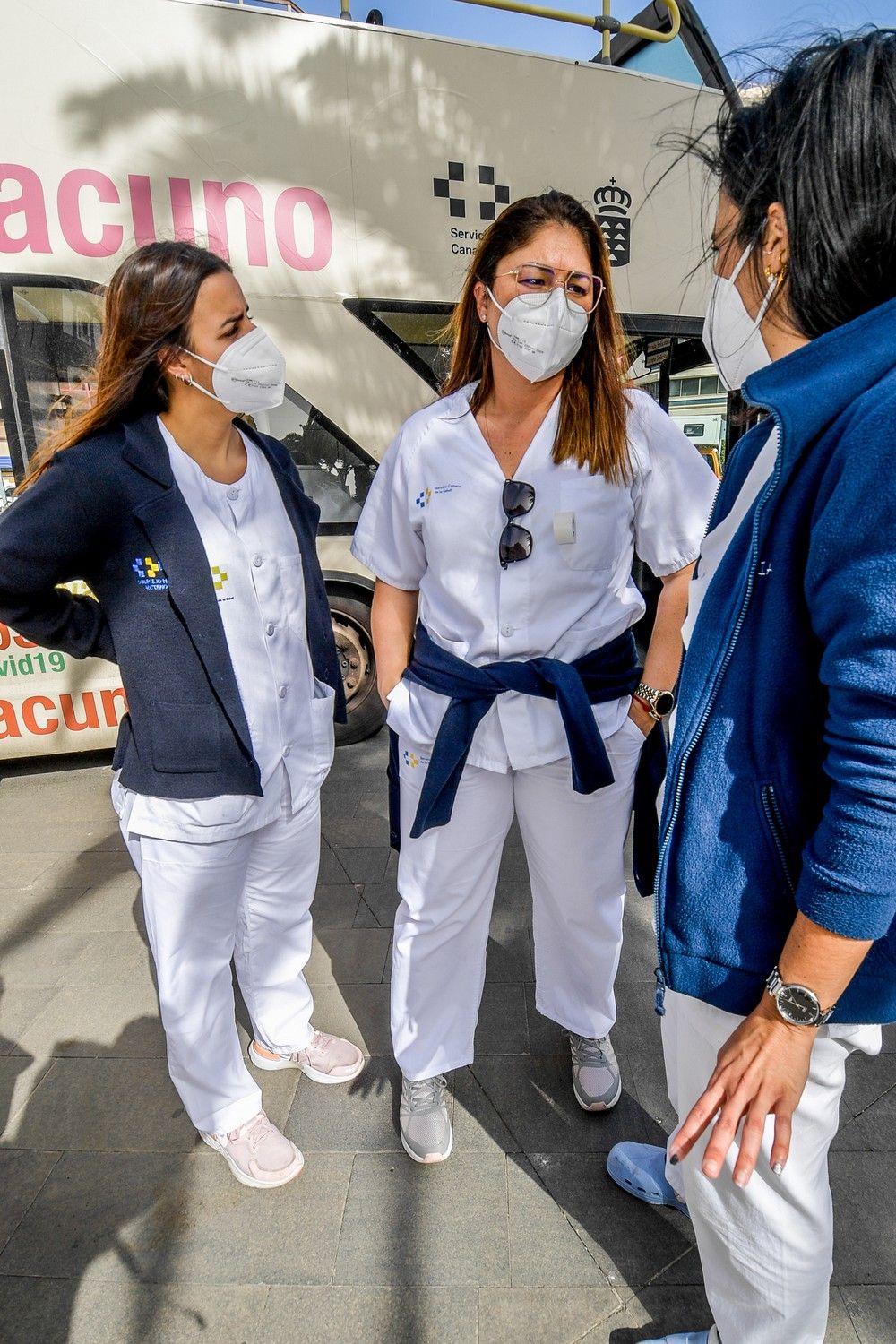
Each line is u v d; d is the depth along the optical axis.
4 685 3.74
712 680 0.98
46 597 1.51
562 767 1.67
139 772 1.54
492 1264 1.60
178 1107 2.01
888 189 0.81
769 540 0.91
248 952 1.96
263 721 1.67
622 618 1.69
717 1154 0.87
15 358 3.55
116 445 1.44
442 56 3.96
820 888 0.83
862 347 0.84
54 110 3.43
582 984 1.90
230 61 3.63
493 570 1.60
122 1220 1.71
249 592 1.61
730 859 0.97
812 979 0.86
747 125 0.93
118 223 3.58
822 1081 1.04
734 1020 1.04
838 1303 1.50
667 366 5.08
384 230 4.04
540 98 4.18
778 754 0.94
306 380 4.04
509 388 1.56
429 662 1.67
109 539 1.43
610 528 1.60
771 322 0.95
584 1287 1.55
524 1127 1.92
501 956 2.58
